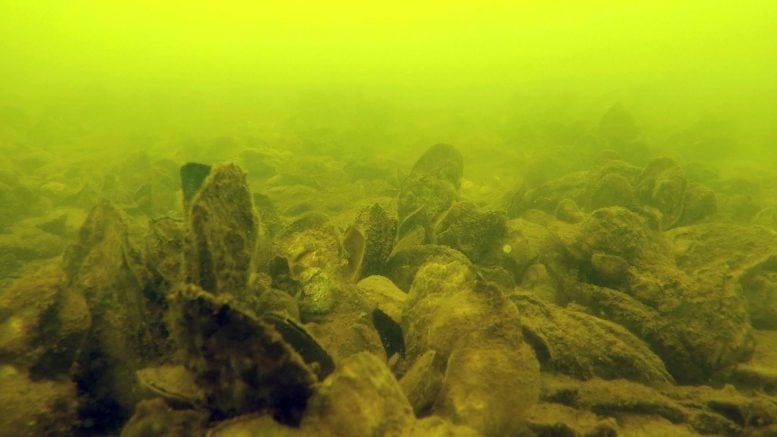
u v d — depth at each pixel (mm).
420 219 452
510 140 1180
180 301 162
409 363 258
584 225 387
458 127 1456
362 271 360
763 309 341
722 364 283
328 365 208
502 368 213
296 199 636
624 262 352
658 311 318
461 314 241
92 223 277
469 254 411
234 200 243
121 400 223
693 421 234
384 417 173
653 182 510
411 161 974
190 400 187
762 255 356
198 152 938
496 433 196
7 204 586
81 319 246
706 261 372
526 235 426
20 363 227
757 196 685
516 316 231
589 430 213
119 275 239
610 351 276
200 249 212
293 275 311
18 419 204
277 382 169
